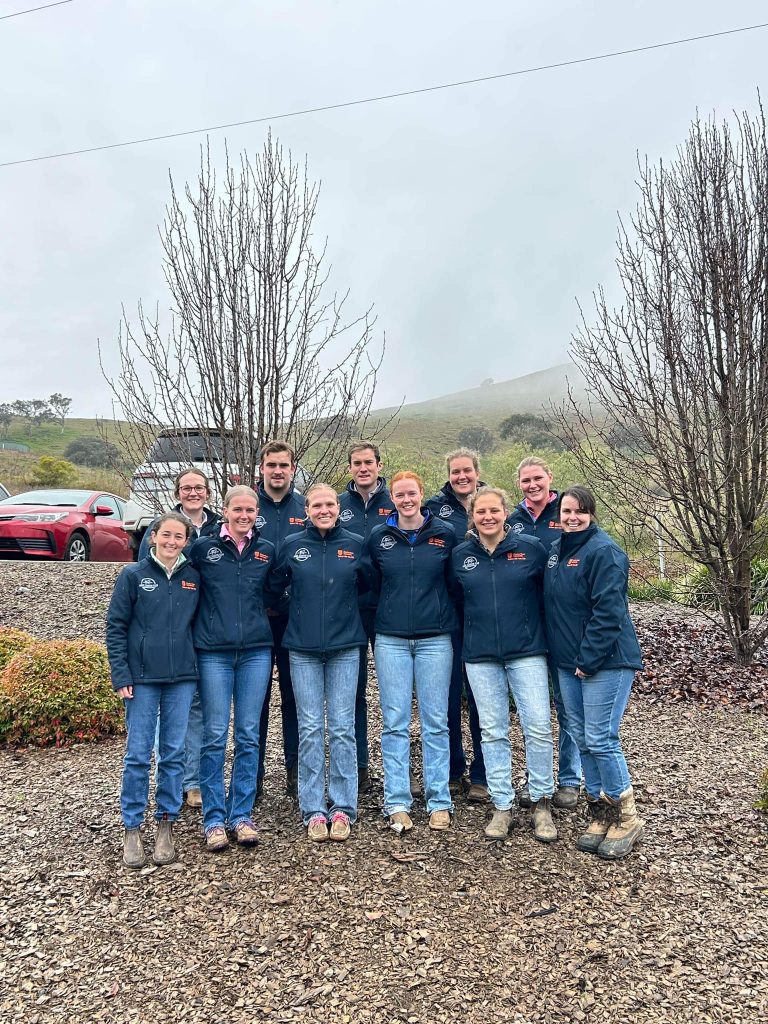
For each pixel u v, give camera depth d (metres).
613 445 7.36
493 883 3.39
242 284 6.47
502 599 3.87
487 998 2.69
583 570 3.68
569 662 3.77
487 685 3.89
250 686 3.82
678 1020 2.57
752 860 3.62
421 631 3.94
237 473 6.79
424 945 2.96
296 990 2.73
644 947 2.95
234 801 3.82
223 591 3.78
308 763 3.87
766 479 6.89
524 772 4.71
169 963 2.88
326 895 3.29
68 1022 2.59
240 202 6.59
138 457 6.87
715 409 7.00
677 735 5.58
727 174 6.73
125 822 3.60
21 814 4.14
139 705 3.62
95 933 3.05
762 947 2.95
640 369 6.93
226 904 3.23
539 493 4.44
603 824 3.70
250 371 6.45
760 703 6.25
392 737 3.99
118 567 10.08
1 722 5.28
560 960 2.88
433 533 4.02
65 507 11.44
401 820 3.88
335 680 3.92
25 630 7.61
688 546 8.17
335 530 3.97
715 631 8.59
